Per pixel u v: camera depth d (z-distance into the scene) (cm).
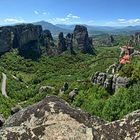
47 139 1186
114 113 11825
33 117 1250
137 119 1227
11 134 1197
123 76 14412
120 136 1197
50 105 1280
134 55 16488
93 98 15212
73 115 1264
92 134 1212
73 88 18962
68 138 1195
